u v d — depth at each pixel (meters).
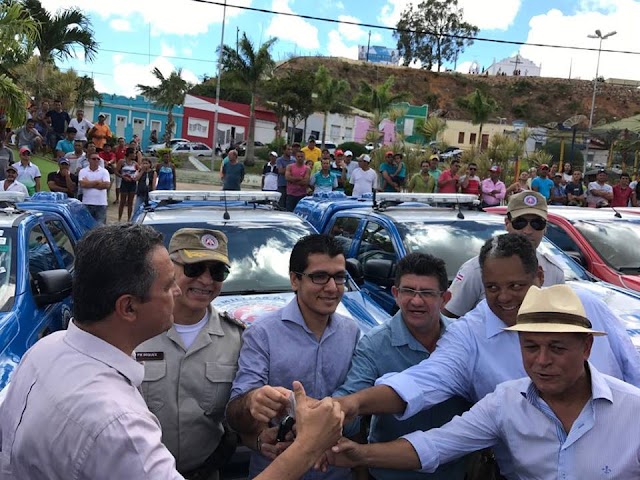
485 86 94.75
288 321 2.71
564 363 2.08
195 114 47.62
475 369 2.69
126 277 1.72
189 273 2.58
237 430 2.52
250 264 5.02
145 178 15.07
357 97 50.19
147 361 2.57
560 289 2.13
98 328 1.76
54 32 20.88
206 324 2.71
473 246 5.57
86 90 38.56
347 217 6.64
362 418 2.90
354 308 4.69
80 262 1.75
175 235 2.70
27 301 4.00
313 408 2.01
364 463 2.32
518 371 2.63
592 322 2.86
